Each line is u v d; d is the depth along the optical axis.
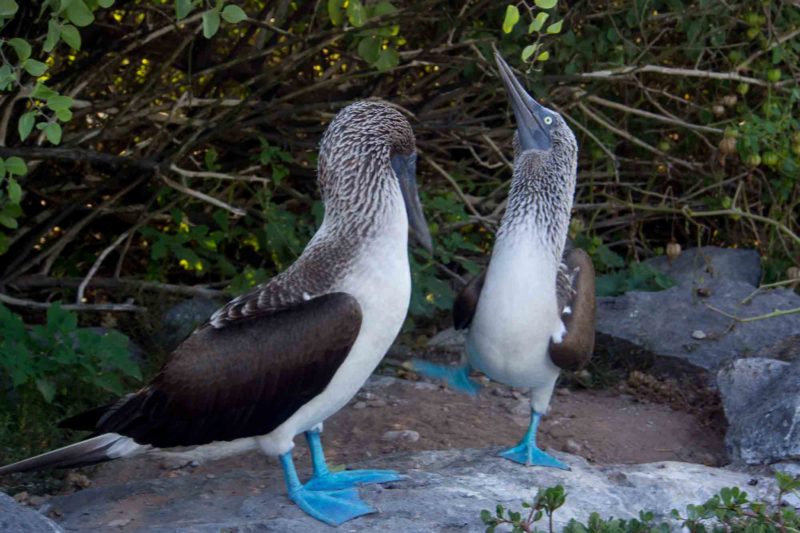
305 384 5.41
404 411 7.41
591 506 5.66
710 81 10.89
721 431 7.30
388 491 5.70
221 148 9.56
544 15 6.45
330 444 6.95
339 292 5.42
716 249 10.15
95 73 8.61
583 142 10.56
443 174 9.70
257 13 9.40
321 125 9.73
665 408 7.71
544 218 5.99
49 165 9.26
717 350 8.18
